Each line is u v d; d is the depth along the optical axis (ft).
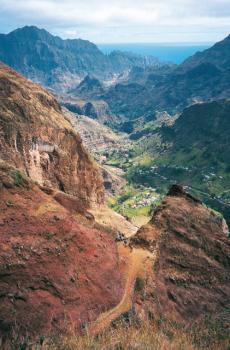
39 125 345.51
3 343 82.02
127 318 113.09
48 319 98.58
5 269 102.01
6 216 117.50
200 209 193.26
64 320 99.96
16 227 115.65
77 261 119.75
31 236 115.34
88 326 103.35
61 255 116.67
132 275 135.85
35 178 322.55
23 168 317.63
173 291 142.00
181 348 91.81
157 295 133.80
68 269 114.73
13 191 128.16
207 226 181.68
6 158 311.47
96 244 132.46
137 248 156.15
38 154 332.19
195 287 149.38
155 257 152.05
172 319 127.03
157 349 83.87
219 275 159.22
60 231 123.34
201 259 162.20
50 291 105.50
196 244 168.66
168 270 150.92
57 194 152.05
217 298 149.59
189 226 176.65
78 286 112.88
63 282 110.01
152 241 160.97
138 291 129.59
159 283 140.56
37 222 121.08
